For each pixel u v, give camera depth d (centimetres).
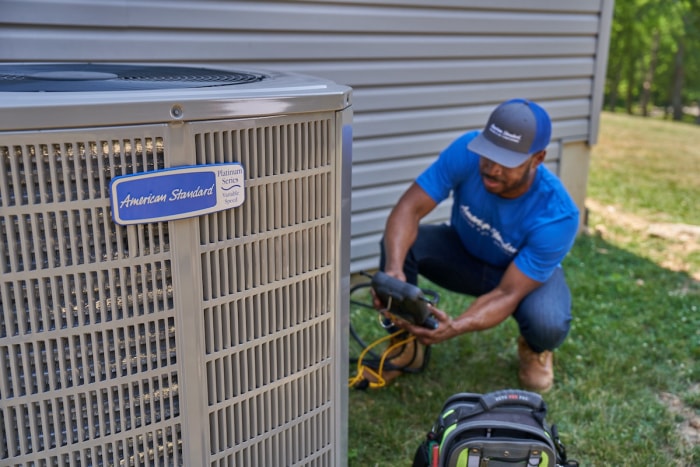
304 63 338
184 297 128
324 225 148
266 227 137
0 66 180
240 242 133
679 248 497
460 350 303
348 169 150
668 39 2595
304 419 159
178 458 138
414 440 237
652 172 857
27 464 123
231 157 127
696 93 3109
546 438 175
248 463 150
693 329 338
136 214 118
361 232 386
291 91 135
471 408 185
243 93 127
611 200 652
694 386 285
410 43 375
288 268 144
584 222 522
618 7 2277
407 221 265
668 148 1127
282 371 150
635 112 3422
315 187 144
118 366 126
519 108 233
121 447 132
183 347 131
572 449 233
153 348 129
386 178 388
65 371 122
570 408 258
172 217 122
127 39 284
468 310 246
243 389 144
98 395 126
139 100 114
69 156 112
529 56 438
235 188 128
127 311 124
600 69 484
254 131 128
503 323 333
